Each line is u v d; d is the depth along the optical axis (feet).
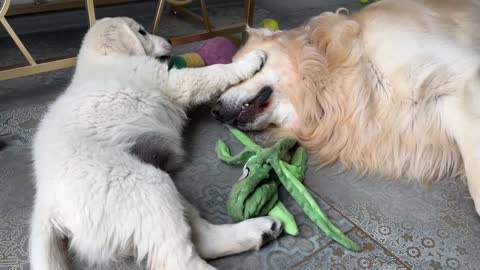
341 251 3.43
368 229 3.64
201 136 5.16
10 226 3.81
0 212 3.97
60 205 2.98
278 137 4.98
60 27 8.47
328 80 4.74
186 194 4.12
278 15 9.52
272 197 3.79
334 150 4.68
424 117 4.19
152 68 4.84
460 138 3.86
